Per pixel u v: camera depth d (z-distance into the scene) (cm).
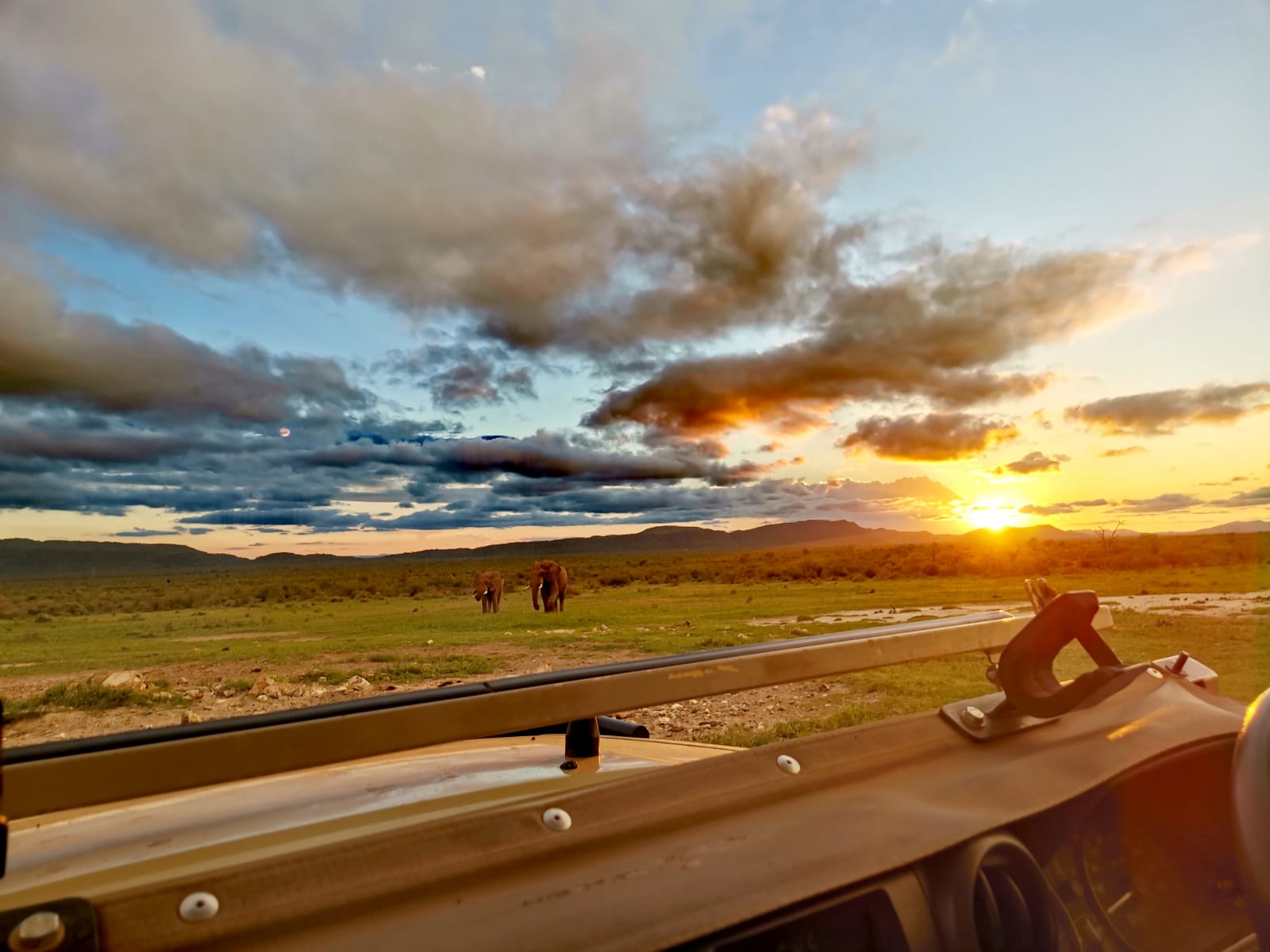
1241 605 1587
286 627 2741
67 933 61
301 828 96
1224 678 687
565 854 80
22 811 67
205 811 104
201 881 69
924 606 2347
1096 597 129
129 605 5150
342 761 81
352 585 6391
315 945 66
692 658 109
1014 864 95
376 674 1300
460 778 120
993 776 107
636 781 92
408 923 69
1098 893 120
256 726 79
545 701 94
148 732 76
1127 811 125
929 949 80
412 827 79
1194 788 130
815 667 117
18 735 841
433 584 6425
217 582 7606
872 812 93
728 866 80
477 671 1316
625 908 73
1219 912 130
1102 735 125
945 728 119
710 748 156
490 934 68
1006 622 145
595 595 4434
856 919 81
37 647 2191
